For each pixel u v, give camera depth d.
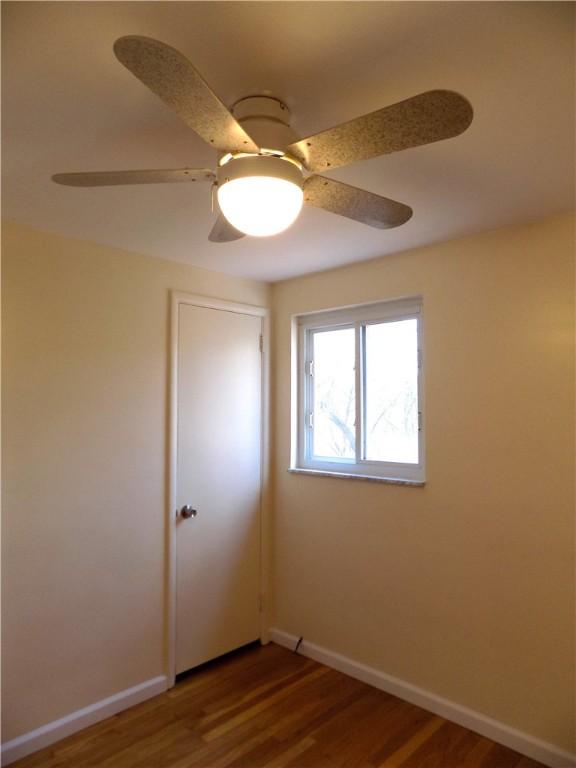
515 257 2.34
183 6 1.05
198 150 1.64
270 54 1.19
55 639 2.34
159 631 2.73
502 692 2.31
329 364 3.26
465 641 2.44
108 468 2.55
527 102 1.39
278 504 3.33
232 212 1.31
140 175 1.34
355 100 1.37
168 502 2.79
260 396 3.32
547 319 2.24
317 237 2.49
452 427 2.52
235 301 3.20
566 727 2.14
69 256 2.45
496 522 2.36
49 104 1.38
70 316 2.44
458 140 1.58
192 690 2.73
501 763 2.17
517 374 2.32
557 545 2.19
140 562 2.66
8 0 1.01
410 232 2.43
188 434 2.91
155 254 2.75
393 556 2.73
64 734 2.33
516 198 2.03
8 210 2.12
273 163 1.24
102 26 1.10
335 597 2.99
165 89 0.98
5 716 2.18
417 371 2.80
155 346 2.77
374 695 2.68
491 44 1.16
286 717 2.49
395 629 2.71
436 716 2.50
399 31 1.12
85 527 2.46
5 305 2.23
